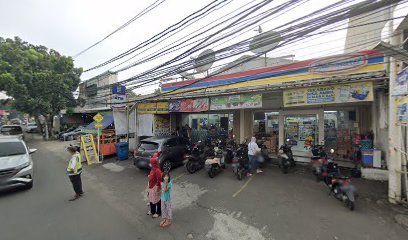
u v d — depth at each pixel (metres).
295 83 6.44
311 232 3.69
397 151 4.59
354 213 4.28
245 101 7.34
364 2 2.95
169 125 11.72
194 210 4.66
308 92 6.11
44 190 6.11
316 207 4.60
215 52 4.96
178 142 8.77
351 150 7.49
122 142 10.90
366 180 6.04
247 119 9.69
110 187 6.39
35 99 16.62
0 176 5.42
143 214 4.56
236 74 8.77
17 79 15.83
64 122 24.70
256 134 9.63
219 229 3.88
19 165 5.83
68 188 6.29
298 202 4.87
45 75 16.78
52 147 15.43
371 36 7.87
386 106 5.91
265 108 9.20
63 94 18.48
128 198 5.49
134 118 11.91
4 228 3.99
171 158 7.98
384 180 5.92
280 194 5.37
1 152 6.33
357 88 5.36
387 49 4.05
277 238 3.55
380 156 6.14
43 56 18.11
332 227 3.81
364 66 5.67
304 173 7.02
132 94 14.25
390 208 4.43
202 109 8.49
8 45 16.20
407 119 3.90
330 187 5.20
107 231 3.88
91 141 9.94
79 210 4.77
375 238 3.47
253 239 3.55
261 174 7.05
